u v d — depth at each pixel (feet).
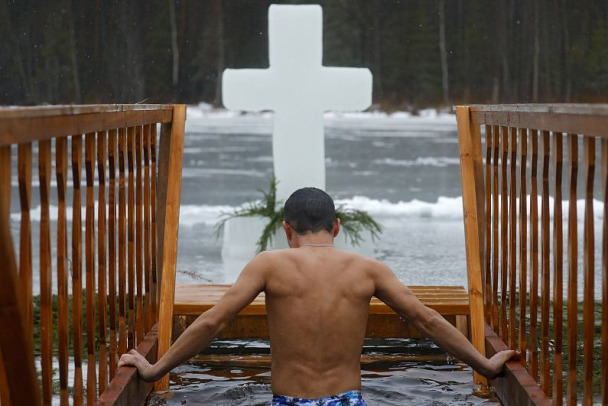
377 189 63.16
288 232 13.29
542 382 13.65
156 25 216.13
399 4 226.79
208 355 19.07
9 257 8.65
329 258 12.88
